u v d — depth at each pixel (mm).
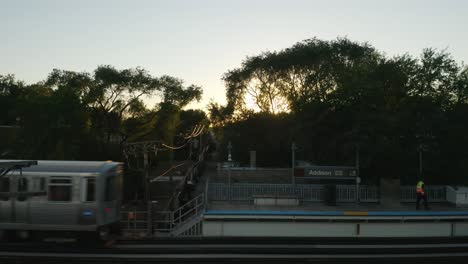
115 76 43531
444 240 18344
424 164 26406
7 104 60688
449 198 24625
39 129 29172
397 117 25500
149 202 19938
